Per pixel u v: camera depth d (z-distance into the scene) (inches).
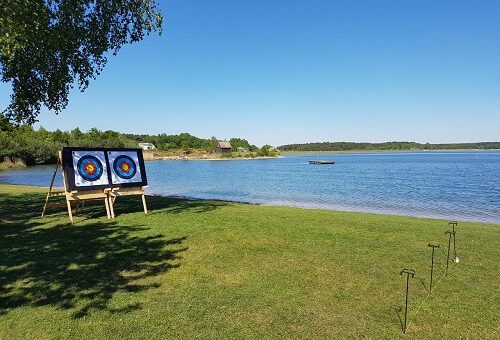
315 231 457.4
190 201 778.8
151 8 597.6
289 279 287.6
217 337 200.8
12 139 3208.7
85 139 4402.1
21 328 209.8
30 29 446.6
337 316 226.1
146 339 198.5
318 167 3238.2
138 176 602.9
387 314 229.0
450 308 236.8
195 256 348.2
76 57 578.2
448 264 326.3
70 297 252.2
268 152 6476.4
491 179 1756.9
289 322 218.1
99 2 571.5
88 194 541.6
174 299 249.6
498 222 673.0
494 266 321.1
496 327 213.0
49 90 588.4
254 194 1215.6
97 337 200.5
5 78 561.9
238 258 342.0
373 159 5300.2
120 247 379.6
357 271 306.5
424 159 5064.0
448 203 973.8
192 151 6294.3
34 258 339.6
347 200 1043.3
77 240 409.1
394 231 463.8
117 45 626.2
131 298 250.8
